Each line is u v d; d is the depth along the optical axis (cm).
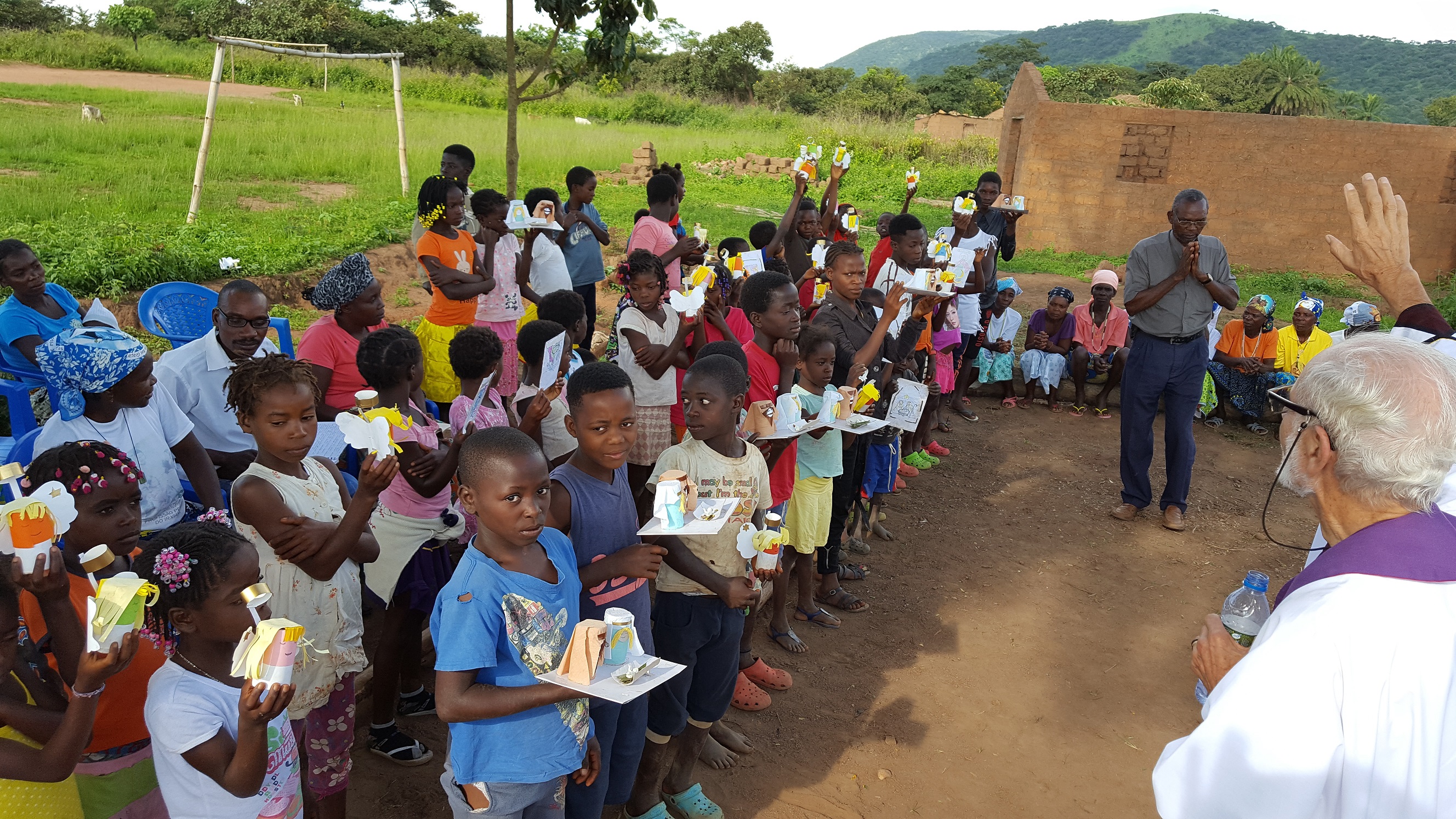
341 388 487
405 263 1293
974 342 905
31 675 243
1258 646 192
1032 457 859
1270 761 179
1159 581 631
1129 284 700
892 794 405
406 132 2475
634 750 332
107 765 255
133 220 1225
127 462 282
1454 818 179
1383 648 178
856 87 6931
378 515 381
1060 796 413
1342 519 208
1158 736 462
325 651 312
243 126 2252
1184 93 5709
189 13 5269
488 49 5534
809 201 789
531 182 2038
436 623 259
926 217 2219
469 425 371
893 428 631
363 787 375
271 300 1077
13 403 523
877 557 640
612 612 261
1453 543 189
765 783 406
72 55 3719
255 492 298
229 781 224
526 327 468
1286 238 1919
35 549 220
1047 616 575
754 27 6719
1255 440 941
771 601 551
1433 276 1938
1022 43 11975
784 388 482
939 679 497
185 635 242
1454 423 191
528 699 246
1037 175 1920
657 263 533
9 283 529
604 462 307
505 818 263
